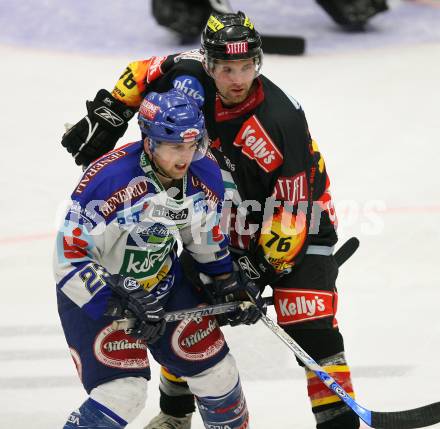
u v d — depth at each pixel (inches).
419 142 1055.6
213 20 445.4
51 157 1019.9
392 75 1293.1
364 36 1476.4
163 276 453.4
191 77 472.1
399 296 706.8
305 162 463.2
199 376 450.0
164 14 1392.7
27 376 595.8
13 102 1188.5
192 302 462.6
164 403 511.5
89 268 412.5
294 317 478.0
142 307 410.0
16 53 1379.2
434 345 632.4
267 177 466.0
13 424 537.3
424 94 1216.8
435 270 750.5
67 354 625.9
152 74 494.3
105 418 414.3
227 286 459.5
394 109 1167.0
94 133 512.7
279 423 539.5
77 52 1390.3
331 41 1451.8
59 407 558.9
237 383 458.9
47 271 758.5
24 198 909.2
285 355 620.7
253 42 437.1
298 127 458.9
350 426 467.5
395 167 982.4
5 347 633.0
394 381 587.8
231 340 640.4
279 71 1306.6
